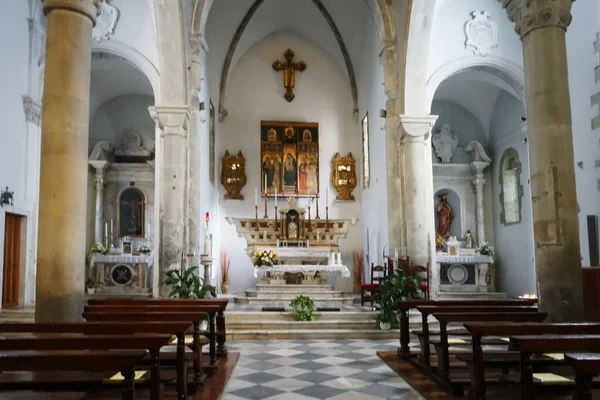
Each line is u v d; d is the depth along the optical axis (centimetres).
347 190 1955
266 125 1967
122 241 1753
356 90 1970
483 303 806
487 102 1945
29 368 367
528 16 755
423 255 1264
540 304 723
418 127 1287
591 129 1098
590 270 852
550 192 721
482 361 537
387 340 1088
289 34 2011
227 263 1867
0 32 1208
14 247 1312
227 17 1744
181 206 1235
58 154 697
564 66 740
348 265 1906
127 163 1888
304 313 1188
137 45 1362
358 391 666
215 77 1798
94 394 559
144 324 529
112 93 1912
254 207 1923
